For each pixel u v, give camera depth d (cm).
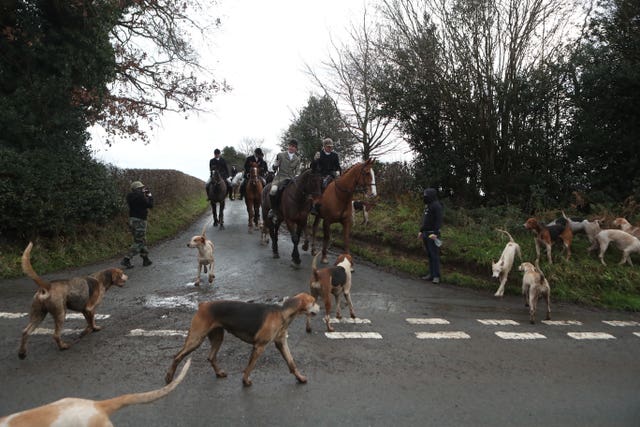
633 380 479
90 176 1147
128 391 412
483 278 916
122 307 673
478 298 810
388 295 798
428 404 408
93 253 1041
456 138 1420
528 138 1350
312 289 608
